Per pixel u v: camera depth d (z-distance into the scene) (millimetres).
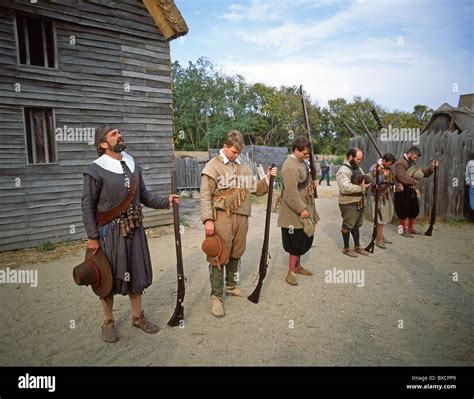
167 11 6742
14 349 2727
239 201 3234
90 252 2699
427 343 2732
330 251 5352
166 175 7562
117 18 6598
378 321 3109
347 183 4750
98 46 6418
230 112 39438
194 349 2680
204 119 39531
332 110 47406
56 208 6098
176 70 39031
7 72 5488
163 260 5121
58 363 2527
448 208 7676
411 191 6078
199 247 5902
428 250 5340
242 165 3367
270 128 43312
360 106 45875
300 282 4066
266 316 3219
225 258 3195
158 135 7383
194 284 4102
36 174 5855
